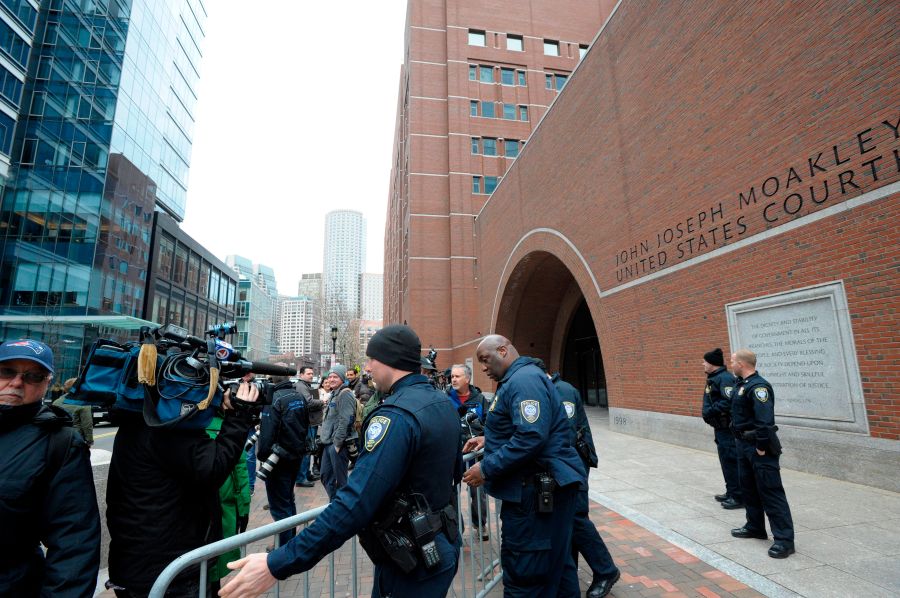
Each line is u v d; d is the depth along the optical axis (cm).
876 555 371
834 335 635
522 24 3588
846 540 404
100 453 425
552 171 1661
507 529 235
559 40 3641
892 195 569
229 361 217
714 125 873
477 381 2672
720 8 859
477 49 3491
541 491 228
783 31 724
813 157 672
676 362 970
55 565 162
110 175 3123
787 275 712
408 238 3419
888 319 570
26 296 2734
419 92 3516
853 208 613
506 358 281
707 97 893
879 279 580
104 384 192
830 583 328
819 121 663
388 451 162
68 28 3080
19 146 2869
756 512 415
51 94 2980
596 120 1344
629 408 1148
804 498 534
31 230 2808
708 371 558
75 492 172
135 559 189
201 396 195
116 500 195
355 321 6575
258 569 145
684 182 957
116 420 201
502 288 2241
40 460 167
